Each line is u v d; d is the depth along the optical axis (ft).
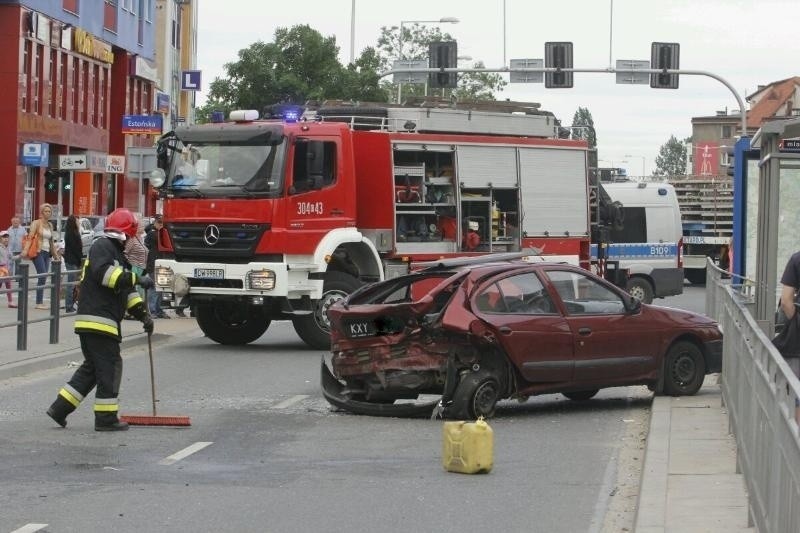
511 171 106.63
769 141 62.85
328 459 49.47
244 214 89.61
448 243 101.50
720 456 47.98
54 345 88.63
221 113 94.38
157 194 93.04
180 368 81.25
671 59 166.91
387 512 40.29
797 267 55.01
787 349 55.21
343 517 39.52
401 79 191.01
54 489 42.93
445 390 58.65
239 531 37.52
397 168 97.91
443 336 58.90
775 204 63.57
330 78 257.75
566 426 59.16
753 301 65.51
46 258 126.93
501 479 46.14
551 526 38.75
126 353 90.79
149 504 40.86
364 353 60.29
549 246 110.01
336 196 91.91
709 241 205.98
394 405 60.23
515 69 174.70
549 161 110.01
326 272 92.89
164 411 62.08
